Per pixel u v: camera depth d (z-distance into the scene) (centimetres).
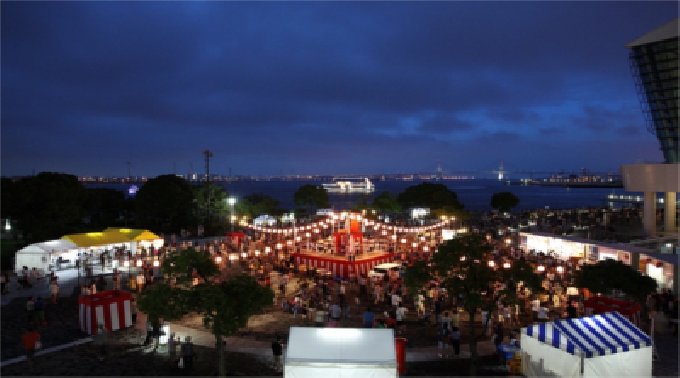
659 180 4856
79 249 3734
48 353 1903
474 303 1583
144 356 1877
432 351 1942
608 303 2073
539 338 1538
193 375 1683
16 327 2256
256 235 5306
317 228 4769
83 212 5759
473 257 1659
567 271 3123
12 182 4659
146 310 1479
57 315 2450
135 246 4116
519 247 4356
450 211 6209
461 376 1678
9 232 5544
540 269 3056
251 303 1496
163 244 4288
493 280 1655
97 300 2152
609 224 5950
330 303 2670
